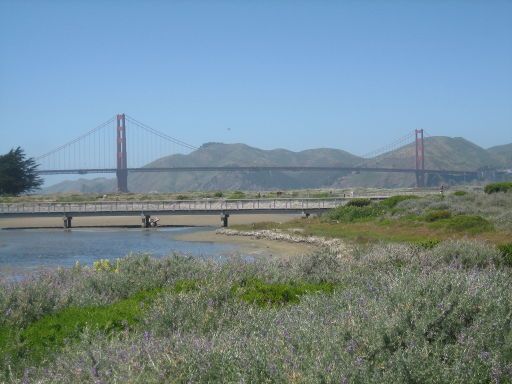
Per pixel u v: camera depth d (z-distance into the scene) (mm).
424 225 39125
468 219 35562
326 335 6605
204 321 8367
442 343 6500
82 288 12602
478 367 5922
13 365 7832
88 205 67500
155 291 11703
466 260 14516
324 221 50812
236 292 10586
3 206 67938
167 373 6137
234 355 6188
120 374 6039
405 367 5645
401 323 6582
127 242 45219
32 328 9656
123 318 9734
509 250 15648
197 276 13164
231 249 37969
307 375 5621
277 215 69625
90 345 7441
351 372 5590
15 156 109312
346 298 9234
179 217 69500
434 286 7707
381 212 49469
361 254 17500
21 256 37094
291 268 14789
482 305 7223
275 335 7008
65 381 6340
